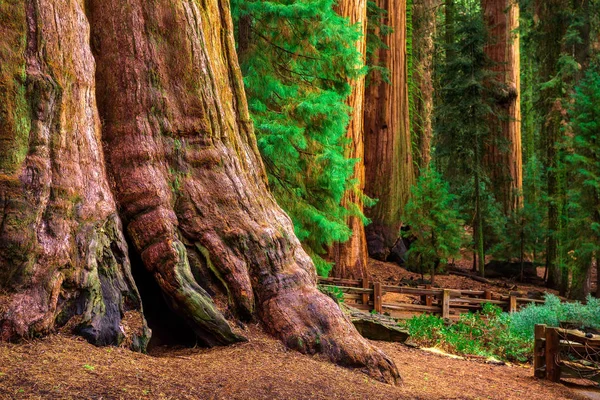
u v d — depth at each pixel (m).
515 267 25.17
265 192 7.56
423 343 10.66
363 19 17.84
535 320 11.69
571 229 19.55
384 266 22.89
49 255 5.08
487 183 29.00
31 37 5.47
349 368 6.15
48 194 5.26
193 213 6.44
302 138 11.45
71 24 5.86
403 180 24.95
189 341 6.39
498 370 8.98
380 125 24.42
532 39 23.62
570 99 21.50
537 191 31.16
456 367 8.70
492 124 29.20
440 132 25.52
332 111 11.91
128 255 6.11
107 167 6.29
